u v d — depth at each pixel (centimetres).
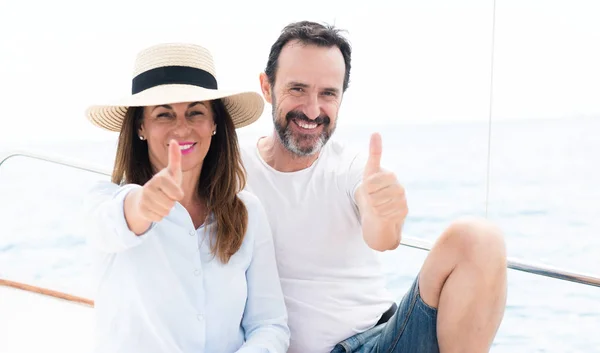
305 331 170
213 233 150
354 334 173
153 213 119
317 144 177
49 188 1569
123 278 140
